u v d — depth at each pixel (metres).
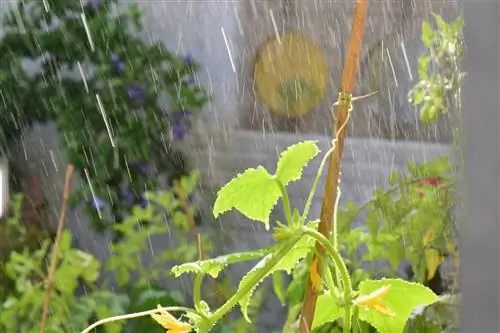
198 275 1.29
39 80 3.93
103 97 3.83
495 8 1.23
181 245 2.62
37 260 2.26
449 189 2.00
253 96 3.74
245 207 1.36
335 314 1.39
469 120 1.25
